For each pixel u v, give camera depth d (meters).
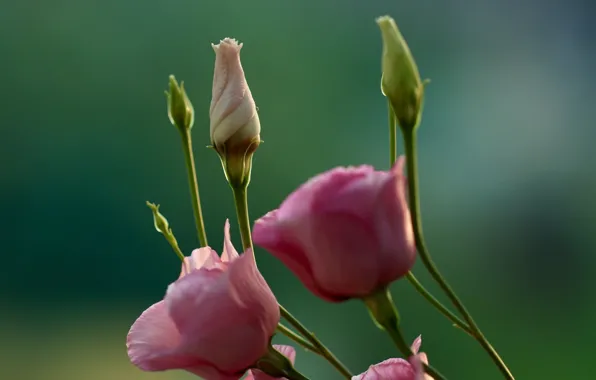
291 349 0.65
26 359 6.86
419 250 0.56
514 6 8.53
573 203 7.69
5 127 7.06
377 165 7.39
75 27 7.02
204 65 7.04
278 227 0.55
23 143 7.09
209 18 7.12
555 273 7.34
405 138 0.55
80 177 7.14
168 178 6.97
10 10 6.96
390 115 0.65
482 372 6.16
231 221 6.76
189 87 7.00
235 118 0.65
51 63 7.04
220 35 7.14
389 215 0.54
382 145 7.43
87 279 7.16
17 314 7.05
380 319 0.56
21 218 7.11
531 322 7.08
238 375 0.57
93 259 7.17
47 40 7.02
